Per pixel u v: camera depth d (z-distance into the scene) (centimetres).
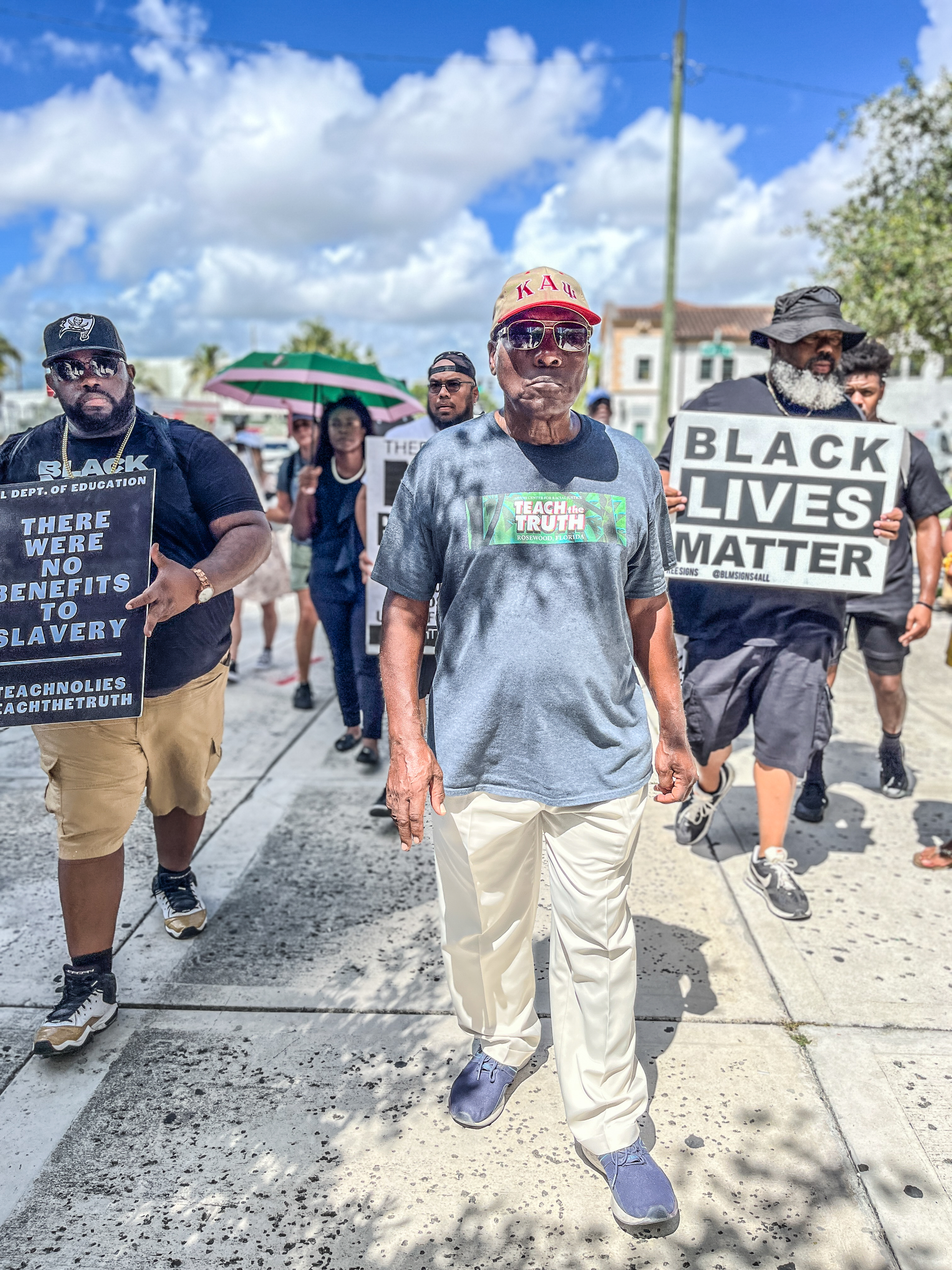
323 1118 226
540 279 178
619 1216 195
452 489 190
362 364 589
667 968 289
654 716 213
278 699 595
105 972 258
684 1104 230
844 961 293
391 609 203
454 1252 190
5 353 6719
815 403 324
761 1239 193
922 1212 199
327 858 367
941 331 1127
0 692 230
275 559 656
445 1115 228
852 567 319
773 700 316
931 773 458
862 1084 238
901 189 1233
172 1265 186
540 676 188
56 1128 222
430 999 273
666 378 1955
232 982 280
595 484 188
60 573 233
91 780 244
